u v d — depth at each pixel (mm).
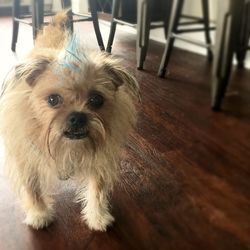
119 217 1406
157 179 1433
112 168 1367
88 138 1214
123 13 1912
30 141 1242
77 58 1169
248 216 872
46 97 1153
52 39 1615
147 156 1527
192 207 1063
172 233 1186
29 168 1326
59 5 2916
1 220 1412
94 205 1408
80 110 1158
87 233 1358
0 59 3215
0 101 1300
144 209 1392
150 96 1257
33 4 2725
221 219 944
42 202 1428
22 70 1214
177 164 1175
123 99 1299
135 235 1310
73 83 1136
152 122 1372
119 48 1695
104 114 1213
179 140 1145
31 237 1341
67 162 1277
